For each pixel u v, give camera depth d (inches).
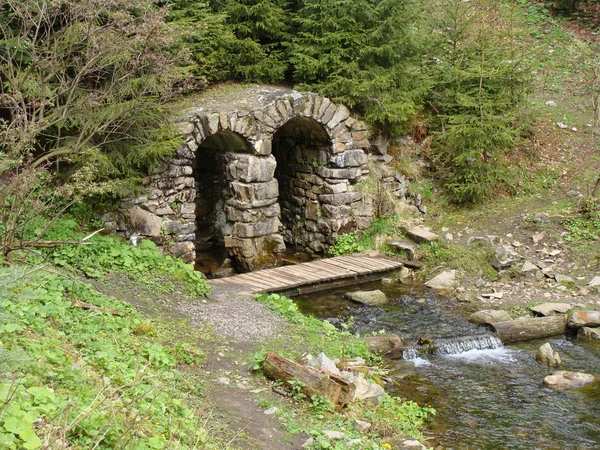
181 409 236.8
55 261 359.6
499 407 317.7
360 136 554.9
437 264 519.5
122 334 295.6
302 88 542.3
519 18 660.7
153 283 382.9
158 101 440.5
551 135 639.8
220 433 233.6
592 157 612.4
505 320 424.5
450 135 570.6
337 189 547.5
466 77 580.1
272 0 556.4
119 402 206.2
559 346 398.6
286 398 277.4
